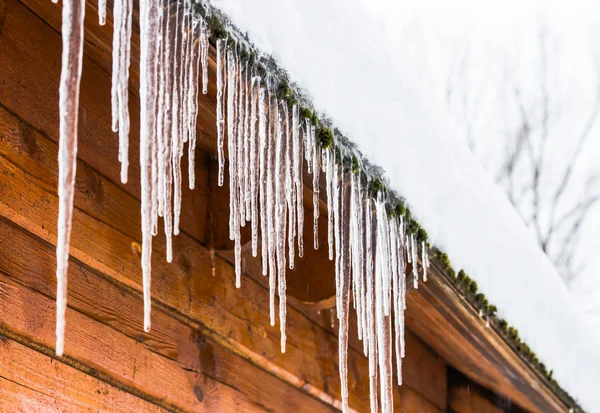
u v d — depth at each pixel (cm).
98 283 285
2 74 275
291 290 325
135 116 304
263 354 327
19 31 280
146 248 252
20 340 267
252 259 328
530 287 394
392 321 378
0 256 267
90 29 282
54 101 286
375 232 305
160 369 295
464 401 439
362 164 300
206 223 319
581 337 455
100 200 289
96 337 281
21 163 274
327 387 349
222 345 316
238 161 275
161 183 258
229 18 271
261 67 277
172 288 303
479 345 371
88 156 289
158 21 255
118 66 250
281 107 282
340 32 302
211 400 308
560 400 423
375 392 301
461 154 360
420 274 325
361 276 300
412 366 404
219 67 271
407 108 323
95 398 278
